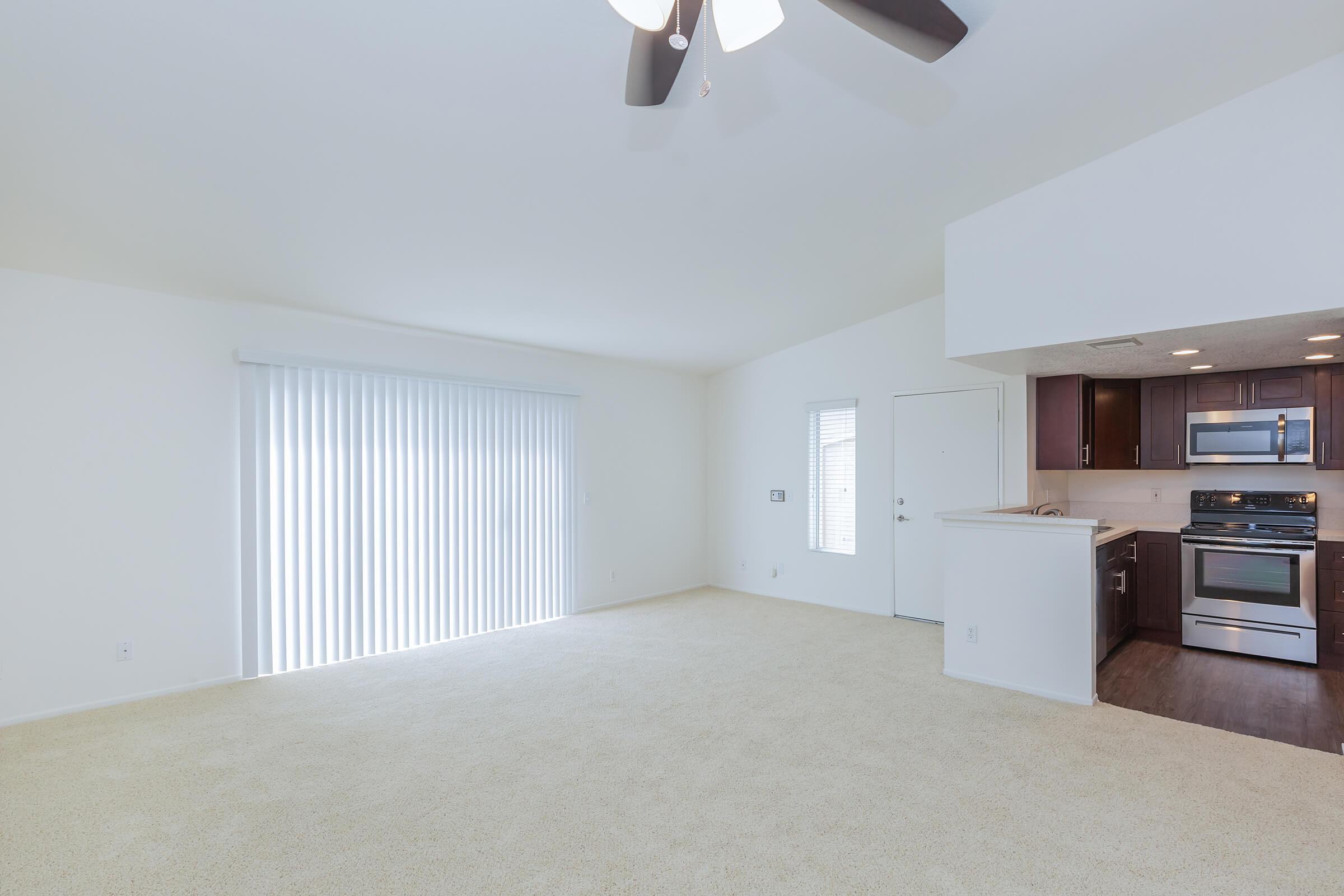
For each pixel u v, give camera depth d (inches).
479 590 199.3
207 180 103.0
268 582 159.2
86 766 112.3
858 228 147.7
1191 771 108.9
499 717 133.4
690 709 137.9
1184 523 199.8
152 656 146.1
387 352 182.9
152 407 147.1
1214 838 89.8
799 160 116.3
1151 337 130.1
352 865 84.7
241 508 156.2
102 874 82.8
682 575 267.9
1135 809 97.4
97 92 80.6
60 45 72.7
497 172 108.8
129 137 90.2
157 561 147.1
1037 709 137.1
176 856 86.6
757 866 84.5
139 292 146.2
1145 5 86.5
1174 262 122.7
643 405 254.2
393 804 99.7
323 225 120.7
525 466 212.8
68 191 103.0
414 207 117.0
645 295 173.6
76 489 138.0
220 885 80.6
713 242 146.3
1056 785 104.7
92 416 140.1
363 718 133.0
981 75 98.3
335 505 169.9
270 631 159.5
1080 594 140.3
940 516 160.4
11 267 131.3
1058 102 108.0
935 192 135.7
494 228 128.1
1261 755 114.5
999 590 151.3
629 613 226.2
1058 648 142.9
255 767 112.0
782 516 252.4
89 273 135.8
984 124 112.1
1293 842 88.7
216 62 77.6
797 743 121.0
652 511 256.7
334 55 78.6
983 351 147.7
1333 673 159.0
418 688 151.0
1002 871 83.1
